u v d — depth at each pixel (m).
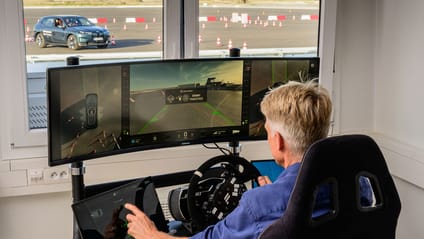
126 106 2.40
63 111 2.21
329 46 3.22
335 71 3.32
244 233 1.69
